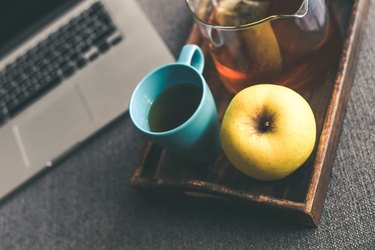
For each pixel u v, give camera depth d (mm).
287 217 548
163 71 568
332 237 542
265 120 525
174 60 709
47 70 781
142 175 613
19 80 794
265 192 568
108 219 654
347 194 556
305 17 544
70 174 706
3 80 805
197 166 613
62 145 715
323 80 605
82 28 792
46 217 690
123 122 712
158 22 774
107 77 730
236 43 556
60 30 810
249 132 521
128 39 744
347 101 602
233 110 533
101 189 678
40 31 834
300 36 557
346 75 585
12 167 729
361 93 604
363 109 593
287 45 557
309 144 523
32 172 716
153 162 628
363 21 627
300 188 559
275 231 565
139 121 557
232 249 574
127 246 625
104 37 764
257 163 521
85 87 738
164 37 754
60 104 745
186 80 573
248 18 573
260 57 563
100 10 793
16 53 832
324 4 572
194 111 565
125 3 779
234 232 583
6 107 774
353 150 576
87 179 693
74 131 717
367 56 623
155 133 528
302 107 523
